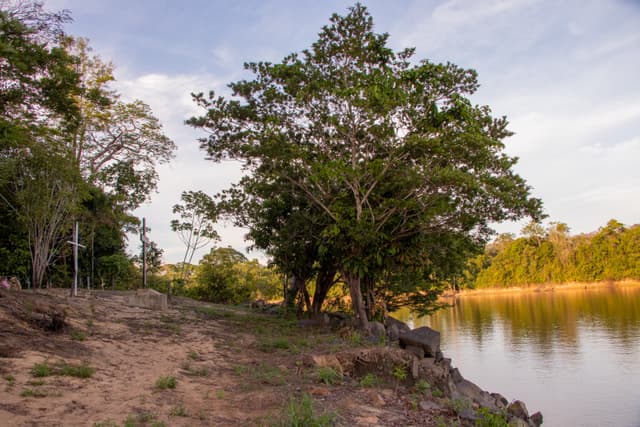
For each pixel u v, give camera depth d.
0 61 11.24
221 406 7.18
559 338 35.16
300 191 17.53
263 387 8.57
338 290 29.00
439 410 8.78
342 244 15.98
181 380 8.41
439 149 13.27
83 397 6.50
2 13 10.48
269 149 14.91
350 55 15.90
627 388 20.42
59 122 16.30
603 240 85.31
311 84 14.98
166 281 29.47
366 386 9.78
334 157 16.67
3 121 11.55
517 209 14.27
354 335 13.73
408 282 21.11
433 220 15.27
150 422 5.95
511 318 50.34
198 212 20.14
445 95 14.06
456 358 29.39
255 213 19.27
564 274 87.69
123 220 26.30
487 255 102.62
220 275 29.48
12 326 9.23
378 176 14.68
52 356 8.07
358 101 13.38
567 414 17.36
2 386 6.26
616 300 61.28
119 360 9.01
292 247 18.94
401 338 13.17
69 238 20.70
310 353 11.78
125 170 29.03
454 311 62.78
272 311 23.83
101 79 26.78
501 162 14.47
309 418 6.45
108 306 15.15
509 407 12.98
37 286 15.45
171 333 12.62
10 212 17.86
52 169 15.47
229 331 14.57
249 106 16.36
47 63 12.02
